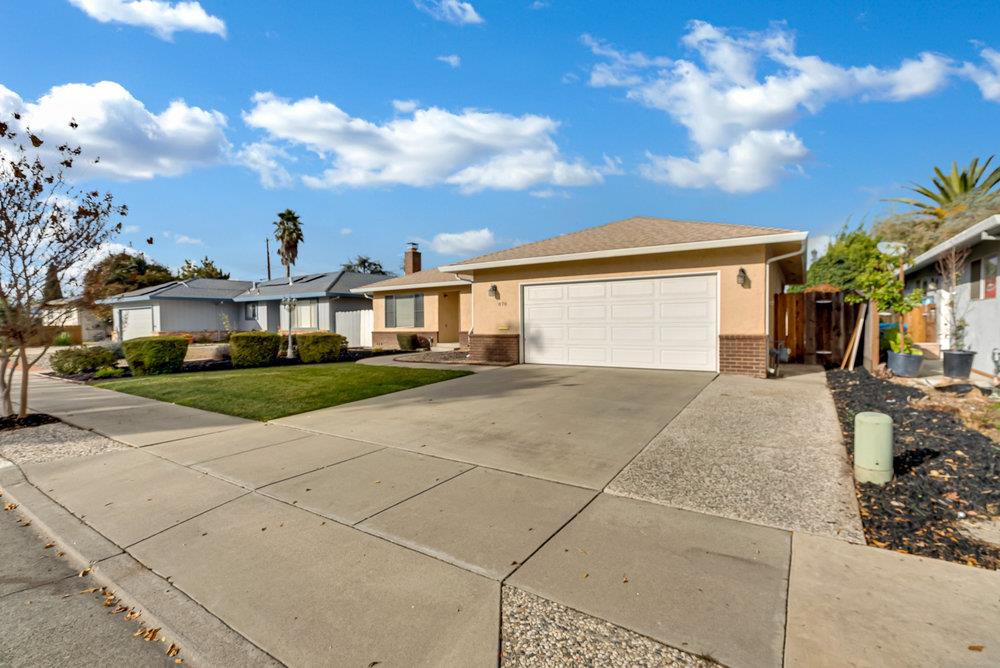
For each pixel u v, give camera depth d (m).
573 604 2.55
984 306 9.30
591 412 6.89
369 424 6.65
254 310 29.20
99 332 30.83
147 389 10.25
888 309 9.96
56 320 7.71
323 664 2.19
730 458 4.81
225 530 3.58
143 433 6.52
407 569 2.96
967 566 2.80
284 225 36.62
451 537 3.34
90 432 6.63
